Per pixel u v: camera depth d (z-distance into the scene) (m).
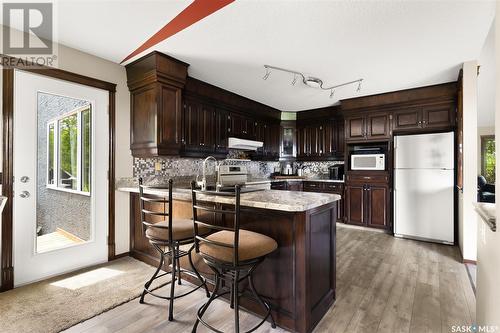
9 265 2.24
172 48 2.63
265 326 1.77
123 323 1.79
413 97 3.91
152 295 2.11
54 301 2.05
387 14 2.01
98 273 2.59
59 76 2.53
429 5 1.90
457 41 2.43
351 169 4.57
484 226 1.42
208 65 3.07
